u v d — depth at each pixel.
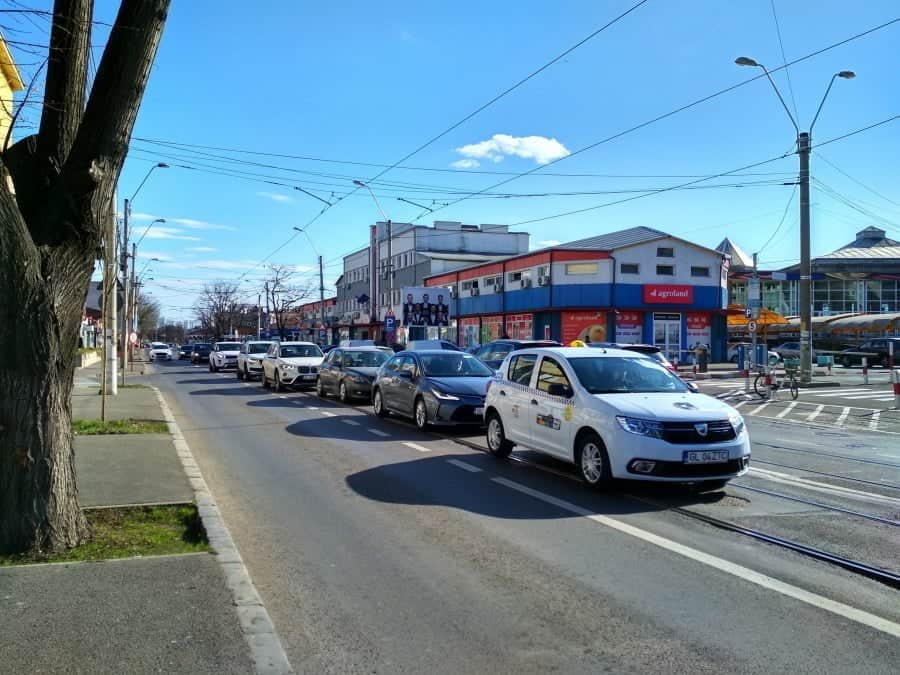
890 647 4.06
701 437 7.44
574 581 5.11
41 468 5.23
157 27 5.21
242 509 7.24
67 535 5.35
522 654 3.96
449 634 4.22
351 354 19.33
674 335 39.69
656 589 4.96
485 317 47.06
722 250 69.44
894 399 21.06
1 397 5.14
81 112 5.55
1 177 4.92
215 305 85.12
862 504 7.47
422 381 13.22
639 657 3.93
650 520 6.77
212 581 4.68
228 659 3.64
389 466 9.56
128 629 3.95
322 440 11.99
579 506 7.30
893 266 71.19
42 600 4.32
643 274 38.72
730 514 7.00
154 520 6.38
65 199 5.20
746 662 3.87
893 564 5.49
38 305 5.10
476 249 67.31
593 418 7.91
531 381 9.45
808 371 26.78
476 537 6.20
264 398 20.45
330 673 3.72
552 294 39.31
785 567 5.44
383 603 4.70
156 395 19.58
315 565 5.48
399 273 67.25
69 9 5.33
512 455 10.44
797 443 12.33
